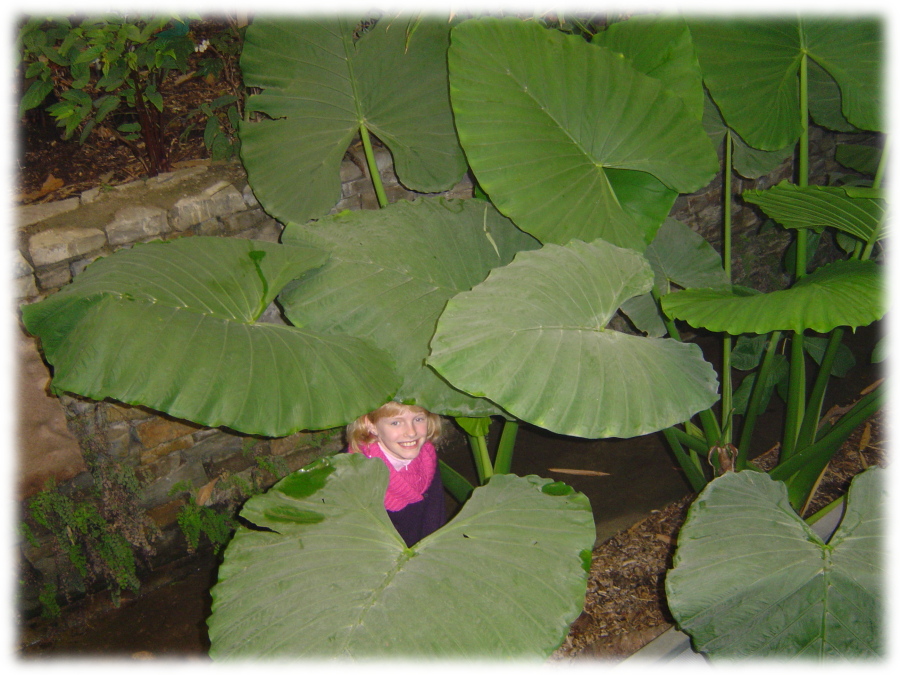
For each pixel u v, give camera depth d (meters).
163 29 2.79
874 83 2.51
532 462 3.45
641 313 2.86
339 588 1.70
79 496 2.74
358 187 3.08
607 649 2.44
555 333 1.84
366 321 2.15
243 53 2.63
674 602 1.94
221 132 2.98
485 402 2.11
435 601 1.66
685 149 2.40
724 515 2.10
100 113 2.73
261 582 1.73
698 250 2.96
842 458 3.29
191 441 2.93
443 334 1.79
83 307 1.72
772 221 3.87
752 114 2.59
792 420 2.83
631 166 2.40
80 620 2.76
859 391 3.79
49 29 2.75
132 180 2.90
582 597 1.71
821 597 1.89
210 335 1.74
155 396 1.60
